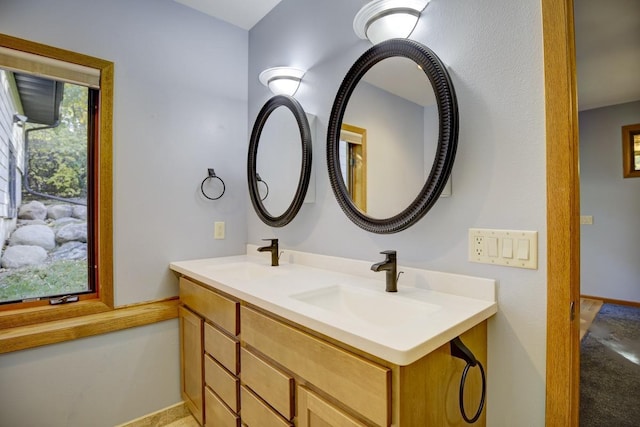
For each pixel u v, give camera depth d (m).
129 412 1.79
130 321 1.77
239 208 2.31
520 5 1.05
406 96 1.30
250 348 1.28
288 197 1.91
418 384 0.81
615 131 4.03
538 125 1.01
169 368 1.92
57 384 1.58
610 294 4.08
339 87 1.59
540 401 1.00
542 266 1.00
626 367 2.45
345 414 0.87
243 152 2.33
